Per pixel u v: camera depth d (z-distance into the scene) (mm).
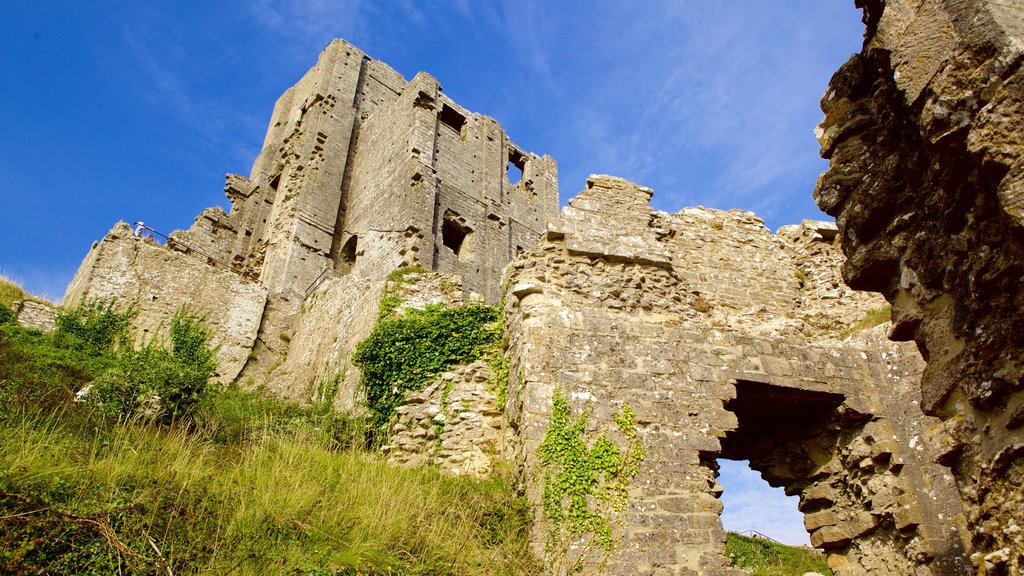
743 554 17688
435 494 8445
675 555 7598
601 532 7621
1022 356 3939
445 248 29172
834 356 9781
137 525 6402
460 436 11039
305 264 29062
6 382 9336
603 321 9414
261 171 36281
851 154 5711
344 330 18422
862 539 9031
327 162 33750
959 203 4430
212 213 33750
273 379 21891
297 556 6602
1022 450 3898
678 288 10406
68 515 6172
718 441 8570
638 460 8195
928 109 4426
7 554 5578
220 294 24312
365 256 28125
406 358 12891
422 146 30984
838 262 11922
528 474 8180
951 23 4469
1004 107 3957
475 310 13070
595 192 11211
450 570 7059
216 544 6453
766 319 11055
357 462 9742
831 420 9641
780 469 10156
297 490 7762
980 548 4223
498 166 37031
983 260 4188
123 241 22781
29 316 19203
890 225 5211
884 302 11125
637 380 8867
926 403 4812
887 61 4980
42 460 7078
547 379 8742
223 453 9094
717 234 12133
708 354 9336
